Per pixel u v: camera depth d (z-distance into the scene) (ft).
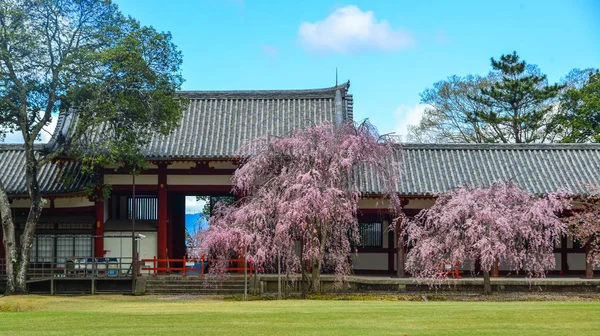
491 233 92.22
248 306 78.54
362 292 100.32
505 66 178.91
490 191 97.09
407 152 121.39
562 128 179.32
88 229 116.06
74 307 80.38
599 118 173.37
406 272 116.57
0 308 81.76
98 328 58.59
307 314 67.31
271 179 95.04
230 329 57.21
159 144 113.70
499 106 178.60
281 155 96.99
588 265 108.37
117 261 114.83
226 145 115.55
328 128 97.40
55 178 116.16
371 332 55.26
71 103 103.19
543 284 102.17
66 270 106.32
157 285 104.37
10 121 102.27
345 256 96.78
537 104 177.78
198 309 74.95
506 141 181.88
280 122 123.13
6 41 94.63
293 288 102.17
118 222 117.19
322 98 128.98
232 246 91.56
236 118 123.24
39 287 105.70
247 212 92.38
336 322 61.36
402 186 112.68
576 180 114.42
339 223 96.17
